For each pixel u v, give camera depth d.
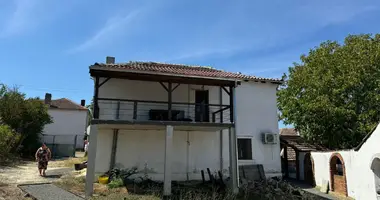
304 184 16.27
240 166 15.60
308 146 18.16
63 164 21.38
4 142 19.80
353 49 18.52
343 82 17.50
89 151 11.30
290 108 19.89
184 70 14.90
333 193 13.63
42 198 9.80
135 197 10.59
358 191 11.93
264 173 15.84
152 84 15.35
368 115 16.73
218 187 13.24
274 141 16.47
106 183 13.05
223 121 15.96
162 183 13.95
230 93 13.52
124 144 14.59
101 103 14.48
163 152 15.02
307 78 19.23
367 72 17.42
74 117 37.72
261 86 17.19
